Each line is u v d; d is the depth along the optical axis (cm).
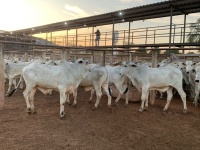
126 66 775
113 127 581
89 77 748
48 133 509
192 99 1030
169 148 469
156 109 811
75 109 743
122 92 822
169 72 755
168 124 636
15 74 967
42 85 626
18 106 734
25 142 454
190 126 628
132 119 664
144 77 737
